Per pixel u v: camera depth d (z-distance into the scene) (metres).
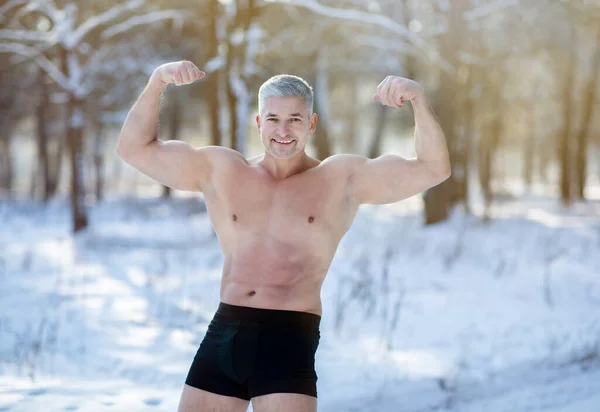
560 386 5.09
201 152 2.77
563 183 25.95
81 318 7.06
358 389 4.89
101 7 16.64
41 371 5.06
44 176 27.69
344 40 19.77
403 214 20.58
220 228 2.74
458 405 4.67
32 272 10.04
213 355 2.56
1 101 24.77
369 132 40.69
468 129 19.72
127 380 4.91
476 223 16.41
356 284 8.61
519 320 7.22
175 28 18.36
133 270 10.30
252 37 14.57
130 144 2.68
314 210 2.68
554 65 24.75
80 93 16.00
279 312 2.57
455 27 16.19
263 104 2.63
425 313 7.45
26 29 16.31
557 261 11.03
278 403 2.45
